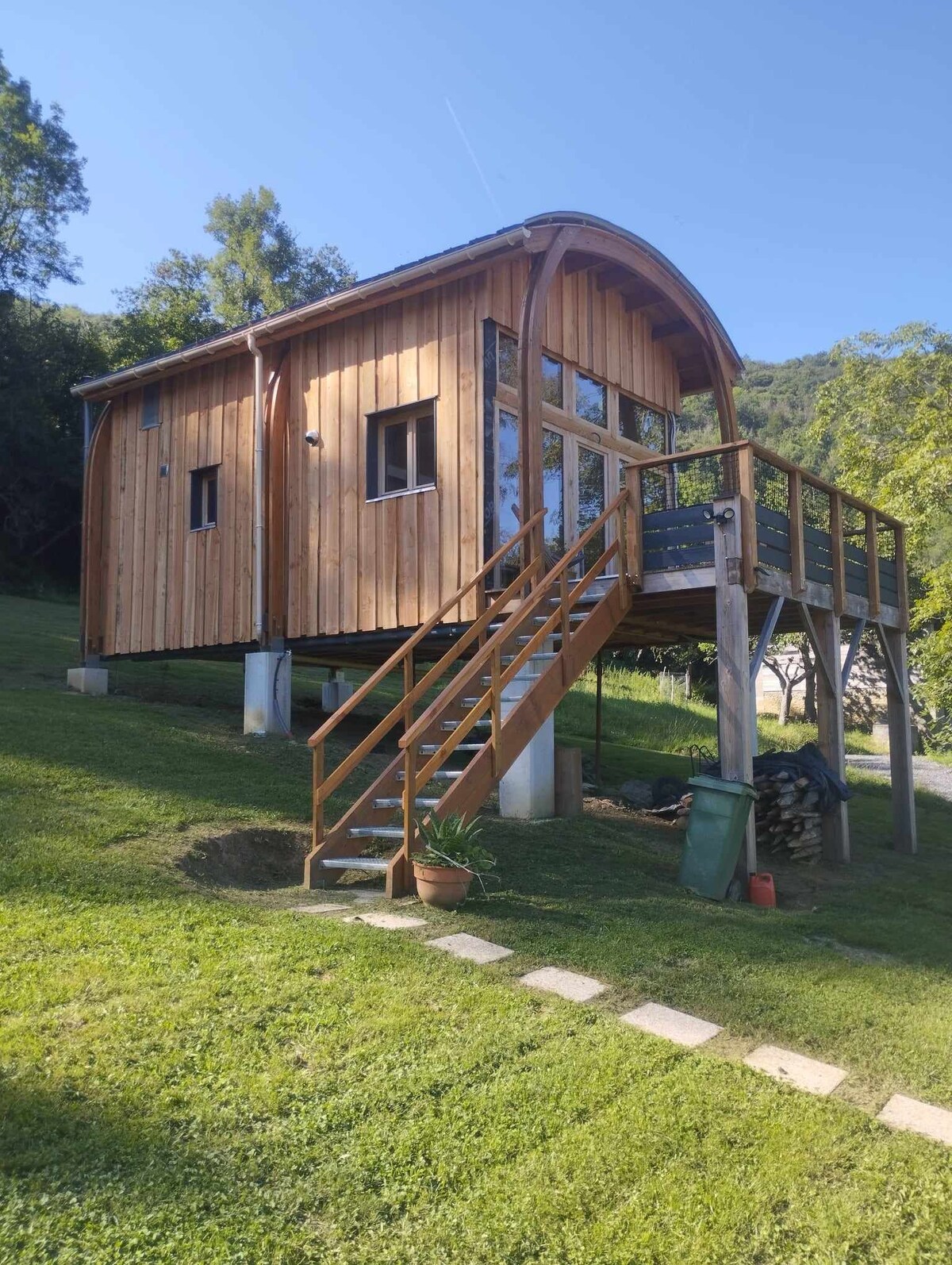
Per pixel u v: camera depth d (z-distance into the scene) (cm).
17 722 904
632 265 1017
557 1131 307
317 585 1034
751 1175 291
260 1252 242
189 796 747
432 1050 356
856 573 1030
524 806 887
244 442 1111
